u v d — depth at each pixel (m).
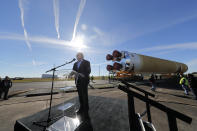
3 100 5.94
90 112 2.51
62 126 1.79
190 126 2.69
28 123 1.89
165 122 2.82
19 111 3.97
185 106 4.38
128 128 1.79
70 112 2.44
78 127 1.79
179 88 9.88
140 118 2.11
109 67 12.44
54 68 2.01
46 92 7.62
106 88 10.23
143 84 12.91
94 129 1.75
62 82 2.02
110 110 2.67
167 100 5.36
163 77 19.23
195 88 5.62
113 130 1.73
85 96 2.39
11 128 2.70
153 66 12.16
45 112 2.44
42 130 1.67
